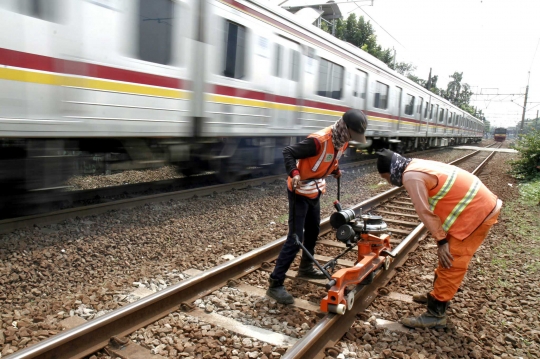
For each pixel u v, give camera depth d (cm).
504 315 335
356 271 316
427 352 277
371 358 268
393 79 1405
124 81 499
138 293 343
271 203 687
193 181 778
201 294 338
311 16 1773
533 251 505
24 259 386
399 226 598
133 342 268
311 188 337
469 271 426
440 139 2586
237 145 785
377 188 909
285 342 281
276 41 770
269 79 759
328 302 293
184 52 576
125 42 496
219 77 640
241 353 265
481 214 283
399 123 1533
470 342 293
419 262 449
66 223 480
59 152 512
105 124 482
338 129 322
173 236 491
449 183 287
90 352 252
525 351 286
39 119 418
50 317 294
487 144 4612
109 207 539
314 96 912
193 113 601
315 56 903
